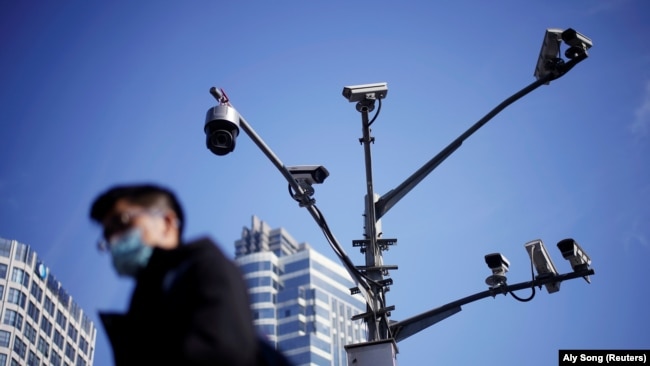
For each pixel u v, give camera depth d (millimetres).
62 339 156750
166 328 2693
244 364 2598
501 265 13383
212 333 2570
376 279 13078
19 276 144875
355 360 11320
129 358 2766
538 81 12047
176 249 2891
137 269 2963
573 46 11766
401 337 12992
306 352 198750
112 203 3051
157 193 3113
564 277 13352
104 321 2873
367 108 13117
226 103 10781
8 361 136500
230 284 2729
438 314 13078
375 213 13570
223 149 10578
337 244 12078
